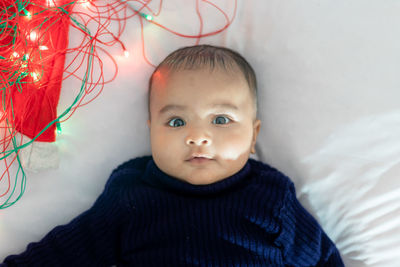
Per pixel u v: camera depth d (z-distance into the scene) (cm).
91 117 107
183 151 89
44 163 99
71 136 105
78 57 108
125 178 99
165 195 93
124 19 113
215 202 92
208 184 93
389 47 103
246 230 90
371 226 100
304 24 109
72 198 102
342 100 103
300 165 105
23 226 97
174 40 114
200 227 89
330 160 103
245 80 96
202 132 88
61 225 94
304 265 94
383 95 101
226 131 89
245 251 88
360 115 101
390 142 100
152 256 88
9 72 100
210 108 89
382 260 99
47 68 103
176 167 90
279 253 92
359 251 100
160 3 115
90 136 106
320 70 106
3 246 95
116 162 107
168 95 91
